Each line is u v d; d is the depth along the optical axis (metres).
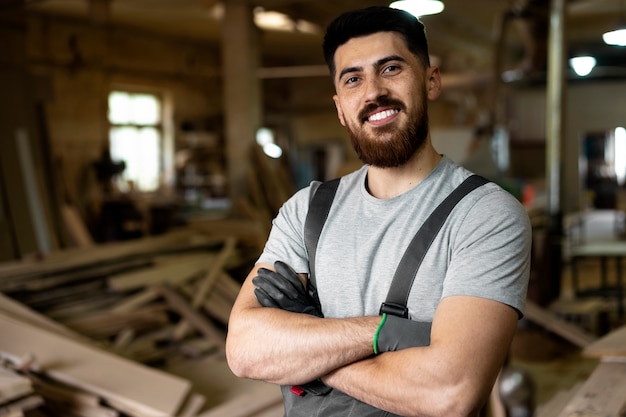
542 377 4.73
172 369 4.56
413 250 1.31
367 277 1.35
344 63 1.37
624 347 2.78
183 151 12.08
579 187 14.00
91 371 3.58
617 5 10.09
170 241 6.48
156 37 12.02
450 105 14.05
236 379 4.38
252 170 7.68
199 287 5.61
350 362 1.29
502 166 14.10
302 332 1.32
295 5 8.24
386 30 1.35
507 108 14.41
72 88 10.42
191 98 12.94
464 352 1.20
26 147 7.33
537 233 6.94
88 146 10.64
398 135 1.34
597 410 2.24
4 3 7.17
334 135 14.95
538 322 5.30
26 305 4.78
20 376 3.15
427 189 1.37
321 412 1.33
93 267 5.47
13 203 7.07
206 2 7.81
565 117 7.05
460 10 10.37
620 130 14.10
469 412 1.19
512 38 13.27
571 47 13.55
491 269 1.26
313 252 1.42
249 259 6.57
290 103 15.16
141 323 4.92
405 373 1.23
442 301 1.27
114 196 10.34
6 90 7.29
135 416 3.38
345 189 1.47
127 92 11.68
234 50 7.76
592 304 6.15
